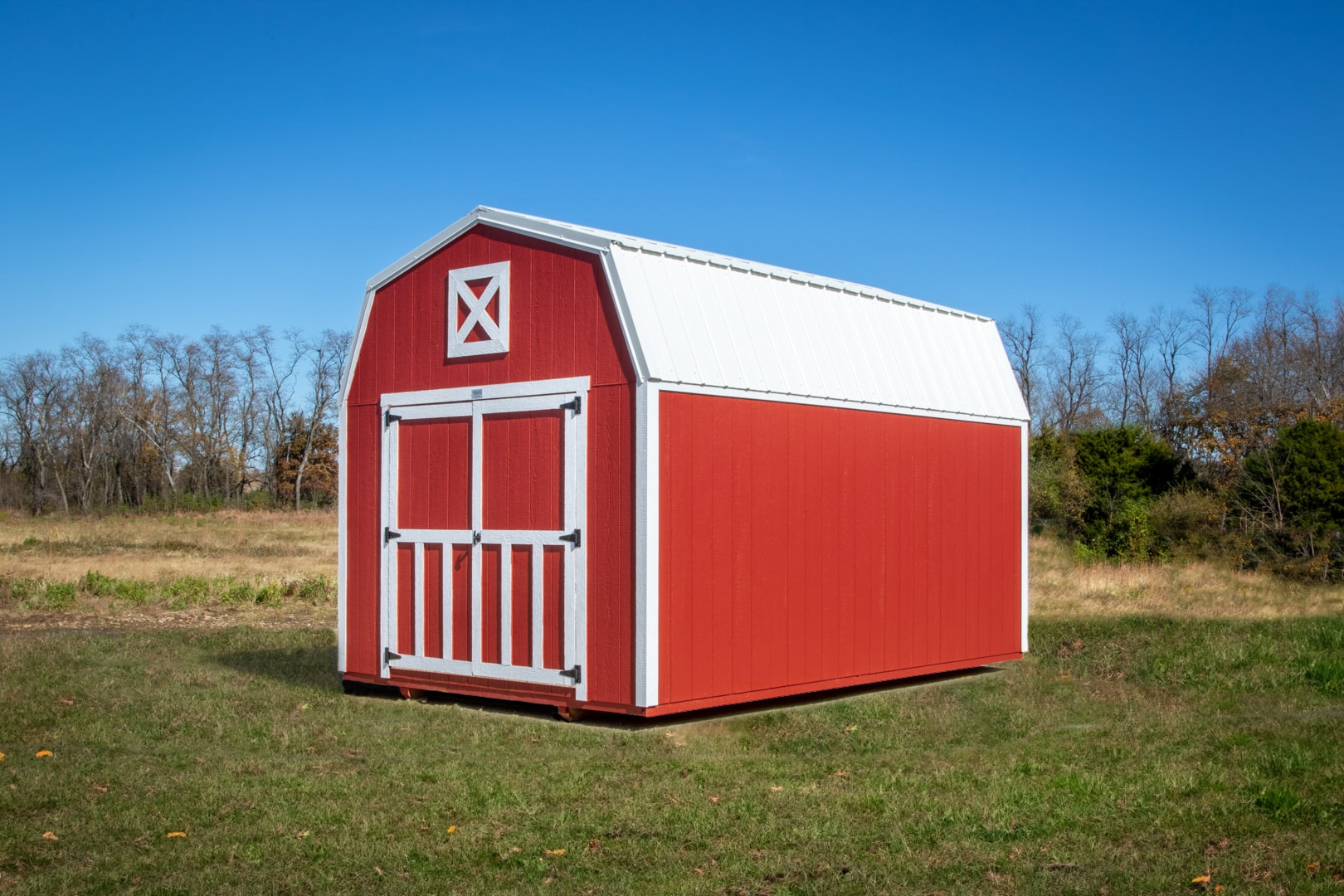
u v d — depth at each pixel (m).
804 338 11.80
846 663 11.79
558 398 10.56
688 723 10.23
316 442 71.56
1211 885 5.68
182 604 19.81
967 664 13.40
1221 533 29.05
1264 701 10.86
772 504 11.05
